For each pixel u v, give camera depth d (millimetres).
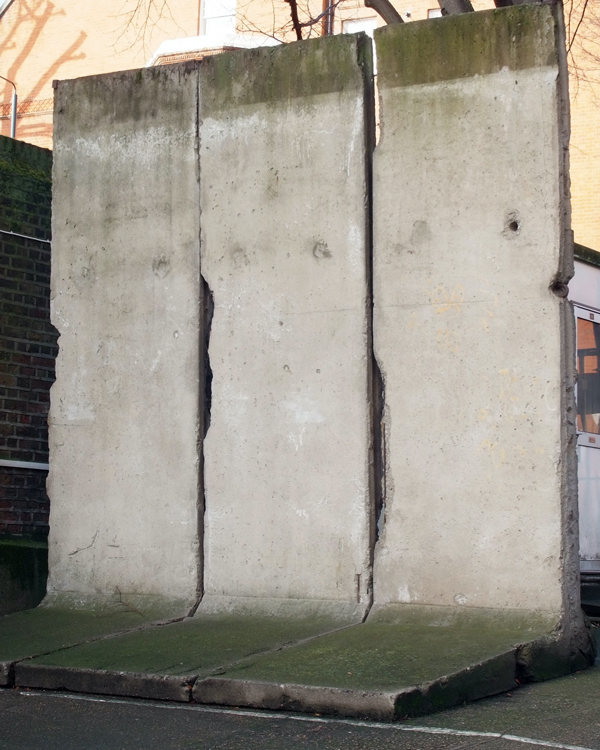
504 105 6715
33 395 8977
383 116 7055
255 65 7535
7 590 8203
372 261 7047
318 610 6879
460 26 6863
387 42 7066
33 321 9023
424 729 4867
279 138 7398
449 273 6781
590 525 9922
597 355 10148
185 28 23953
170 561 7449
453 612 6508
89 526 7773
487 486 6543
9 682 6156
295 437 7141
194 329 7559
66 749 4746
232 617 7094
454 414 6684
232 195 7512
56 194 8172
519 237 6609
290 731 4922
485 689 5535
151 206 7816
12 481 8758
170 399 7586
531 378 6496
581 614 6441
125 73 8016
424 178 6910
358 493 6910
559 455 6379
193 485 7434
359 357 7000
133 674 5785
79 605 7664
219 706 5492
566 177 6613
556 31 6617
